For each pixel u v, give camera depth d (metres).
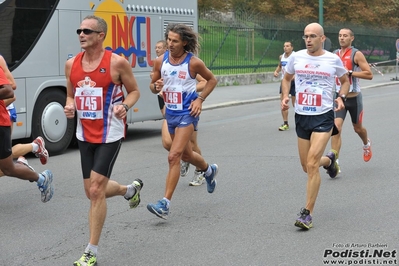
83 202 8.24
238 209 7.72
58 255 6.14
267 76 30.25
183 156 7.79
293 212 7.53
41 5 11.69
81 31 5.77
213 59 28.03
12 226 7.14
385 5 42.00
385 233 6.59
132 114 13.78
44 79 11.82
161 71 7.45
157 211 6.99
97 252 6.17
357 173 9.71
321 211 7.54
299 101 7.09
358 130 10.00
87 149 5.94
